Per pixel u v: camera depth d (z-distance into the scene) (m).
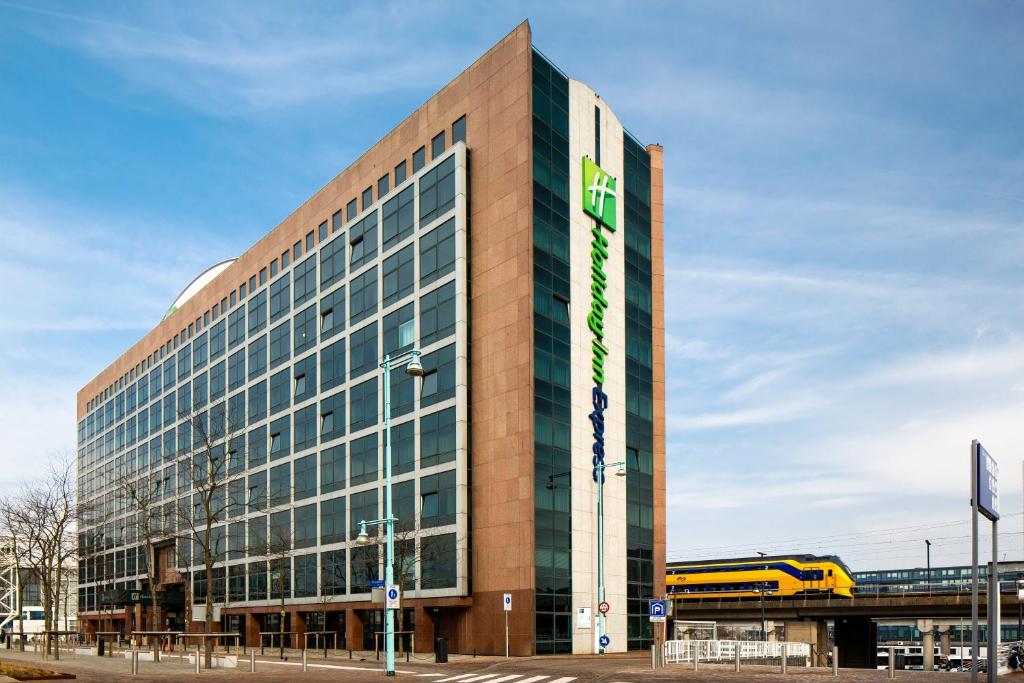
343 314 65.62
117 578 104.94
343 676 32.38
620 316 61.44
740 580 89.56
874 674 34.50
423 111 60.84
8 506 72.56
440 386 54.91
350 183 67.00
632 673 33.97
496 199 54.56
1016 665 35.94
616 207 62.06
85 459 123.69
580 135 58.84
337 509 63.31
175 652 55.78
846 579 85.69
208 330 87.69
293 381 71.25
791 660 50.38
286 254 75.00
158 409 98.62
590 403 56.38
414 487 55.88
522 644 49.03
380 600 33.16
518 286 52.34
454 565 51.91
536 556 50.00
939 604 77.81
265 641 72.12
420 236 58.31
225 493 78.75
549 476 51.84
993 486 25.56
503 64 55.47
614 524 57.62
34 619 124.88
